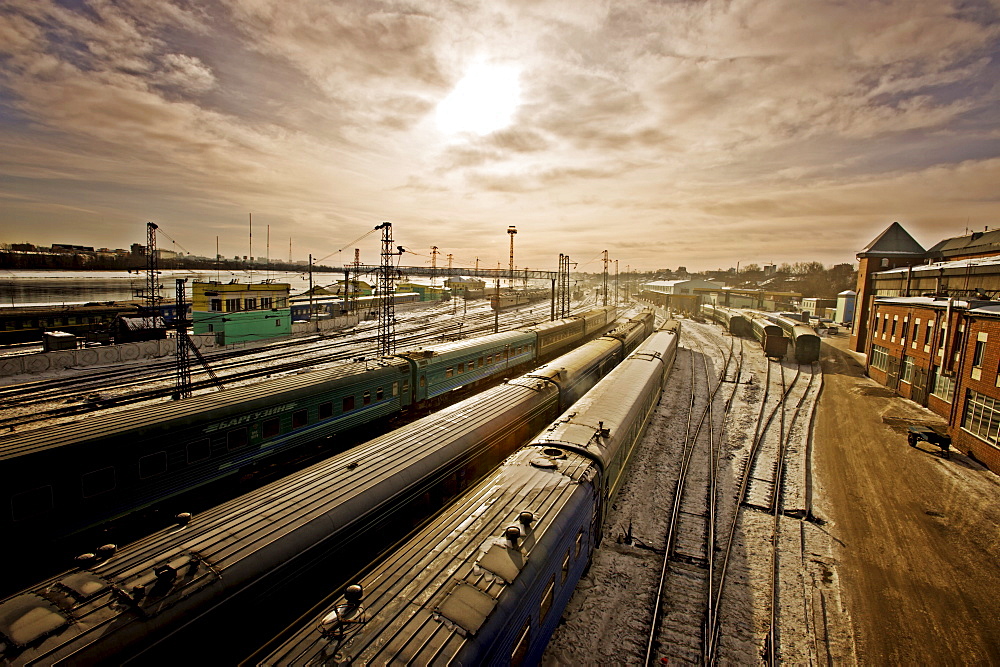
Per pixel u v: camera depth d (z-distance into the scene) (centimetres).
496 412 1628
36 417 2275
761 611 1138
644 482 1770
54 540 1084
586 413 1612
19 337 4219
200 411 1382
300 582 855
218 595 716
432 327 6072
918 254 4928
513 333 3344
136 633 621
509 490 1044
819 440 2308
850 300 7294
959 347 2350
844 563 1335
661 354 2953
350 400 1905
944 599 1195
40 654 558
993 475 1923
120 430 1202
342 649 593
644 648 1015
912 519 1577
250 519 880
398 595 698
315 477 1065
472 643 630
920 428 2211
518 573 778
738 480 1838
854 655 1016
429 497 1213
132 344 3653
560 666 959
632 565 1284
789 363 4272
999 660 1006
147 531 1305
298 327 5284
